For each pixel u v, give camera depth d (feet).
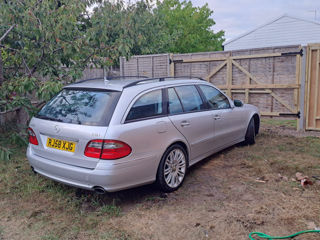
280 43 57.26
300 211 11.20
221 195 12.73
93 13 22.81
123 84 12.62
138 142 11.28
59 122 11.65
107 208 11.46
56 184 13.83
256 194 12.76
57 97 13.29
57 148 11.60
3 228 10.36
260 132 23.94
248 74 26.76
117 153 10.58
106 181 10.46
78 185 11.09
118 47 21.04
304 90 23.81
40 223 10.66
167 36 51.31
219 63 28.45
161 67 32.04
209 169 15.89
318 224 10.36
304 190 13.04
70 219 10.89
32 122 12.80
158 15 33.68
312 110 23.66
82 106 11.86
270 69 25.70
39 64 21.27
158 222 10.64
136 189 13.41
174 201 12.23
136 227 10.34
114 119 10.92
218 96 17.21
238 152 18.72
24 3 19.04
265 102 26.30
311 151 18.71
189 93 15.02
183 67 30.63
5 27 20.10
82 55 21.27
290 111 24.93
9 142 20.48
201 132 14.96
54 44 20.06
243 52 27.12
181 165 13.60
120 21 21.79
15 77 19.93
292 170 15.44
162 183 12.46
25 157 17.80
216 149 16.66
